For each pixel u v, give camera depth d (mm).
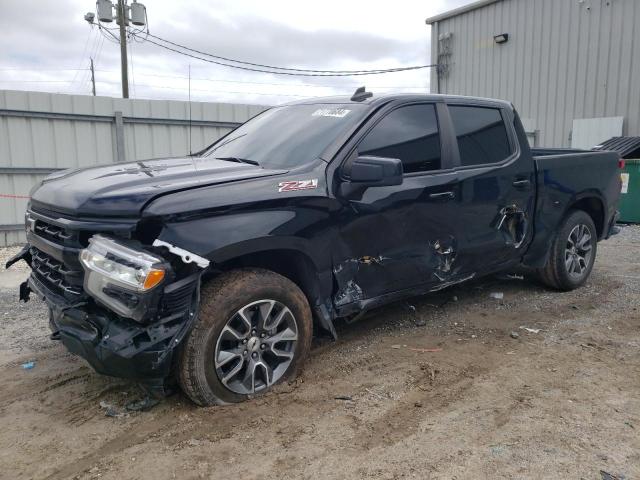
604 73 15992
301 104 4918
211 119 11688
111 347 3047
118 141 10797
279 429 3217
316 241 3725
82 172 4000
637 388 3689
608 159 6219
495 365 4086
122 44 24938
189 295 3189
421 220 4344
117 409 3510
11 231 10148
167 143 11344
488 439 3078
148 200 3129
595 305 5543
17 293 6438
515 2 18234
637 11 15055
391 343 4547
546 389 3682
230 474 2812
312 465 2871
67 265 3314
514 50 18438
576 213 5918
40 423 3363
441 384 3777
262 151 4312
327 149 3959
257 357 3576
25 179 10172
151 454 3004
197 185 3344
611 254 8281
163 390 3250
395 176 3680
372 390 3695
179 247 3133
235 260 3662
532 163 5316
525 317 5191
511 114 5344
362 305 4121
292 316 3688
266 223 3455
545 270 5844
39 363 4281
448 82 21047
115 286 3020
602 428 3182
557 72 17219
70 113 10328
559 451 2949
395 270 4242
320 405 3488
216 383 3393
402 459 2902
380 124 4230
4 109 9766
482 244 4867
